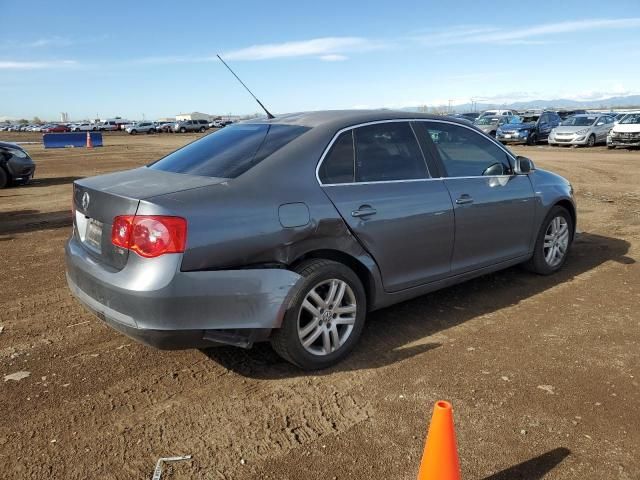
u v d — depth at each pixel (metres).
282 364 3.72
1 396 3.31
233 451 2.79
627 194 10.90
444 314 4.57
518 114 30.56
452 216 4.27
